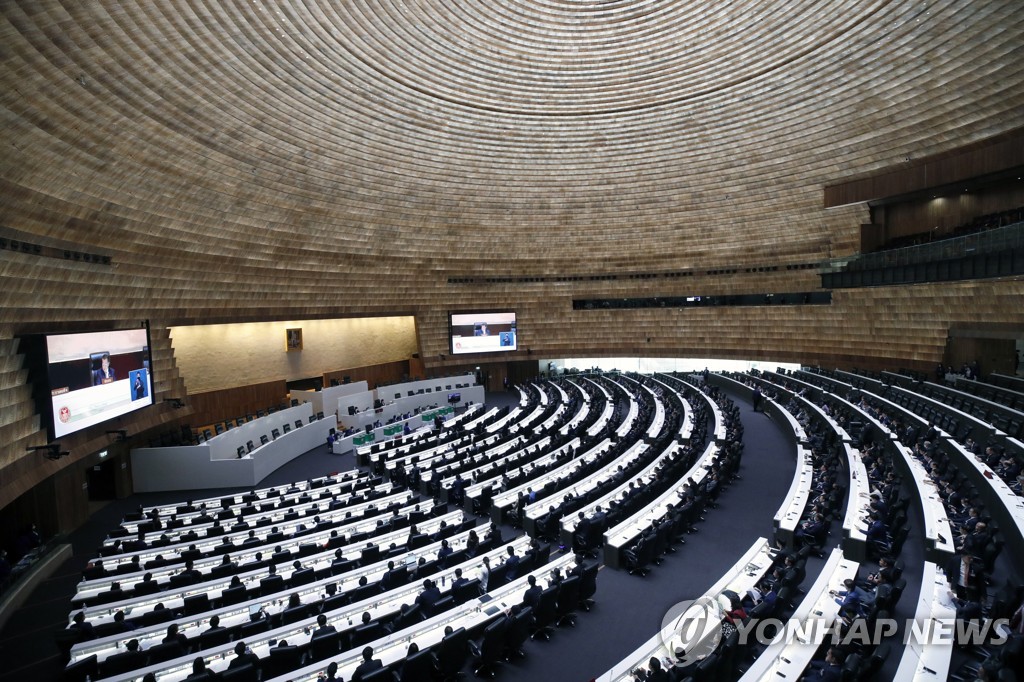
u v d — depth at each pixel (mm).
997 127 18797
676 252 33750
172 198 18141
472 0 21938
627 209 31797
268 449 21859
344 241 27578
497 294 36281
